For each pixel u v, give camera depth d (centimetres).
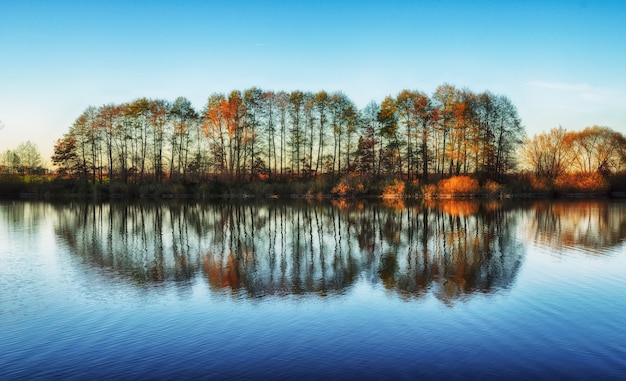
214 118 6788
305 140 7019
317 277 1638
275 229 3028
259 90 6819
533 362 892
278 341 1017
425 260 1930
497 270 1712
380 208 4566
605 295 1355
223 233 2848
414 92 6500
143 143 7081
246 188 6438
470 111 6262
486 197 6100
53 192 7131
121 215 4053
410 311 1221
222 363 906
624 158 7169
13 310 1265
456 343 992
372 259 1967
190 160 7206
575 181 6481
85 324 1148
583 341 998
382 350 959
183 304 1312
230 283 1557
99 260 1975
